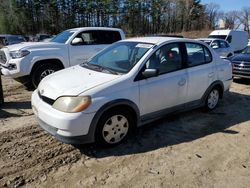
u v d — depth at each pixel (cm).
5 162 365
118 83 397
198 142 438
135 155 392
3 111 561
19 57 700
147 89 428
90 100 368
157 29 6500
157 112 457
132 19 6041
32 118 523
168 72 465
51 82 416
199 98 534
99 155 389
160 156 391
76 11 5319
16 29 4634
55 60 756
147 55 439
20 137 438
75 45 790
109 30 870
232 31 1934
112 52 492
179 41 495
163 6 6556
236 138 458
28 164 362
